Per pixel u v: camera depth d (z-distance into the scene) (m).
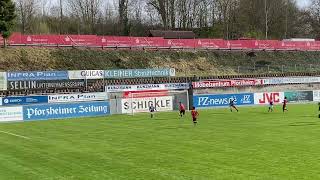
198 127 38.12
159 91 59.09
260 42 87.69
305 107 59.31
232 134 32.47
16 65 65.62
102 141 30.44
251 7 118.56
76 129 39.19
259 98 66.12
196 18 118.38
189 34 101.62
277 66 83.44
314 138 29.28
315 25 133.12
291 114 49.25
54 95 54.28
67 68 68.75
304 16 133.25
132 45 77.62
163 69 68.75
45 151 26.53
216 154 23.89
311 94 69.62
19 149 27.64
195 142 28.75
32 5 100.00
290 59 87.25
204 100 62.47
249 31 113.19
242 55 85.12
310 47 91.38
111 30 109.31
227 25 111.88
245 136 31.17
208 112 54.91
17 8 96.69
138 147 27.20
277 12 121.88
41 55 69.12
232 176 18.48
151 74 67.81
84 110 54.12
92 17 109.44
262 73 78.81
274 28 121.75
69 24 105.62
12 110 49.62
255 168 19.94
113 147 27.48
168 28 115.69
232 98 64.38
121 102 56.72
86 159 23.33
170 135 32.91
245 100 65.25
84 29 105.94
